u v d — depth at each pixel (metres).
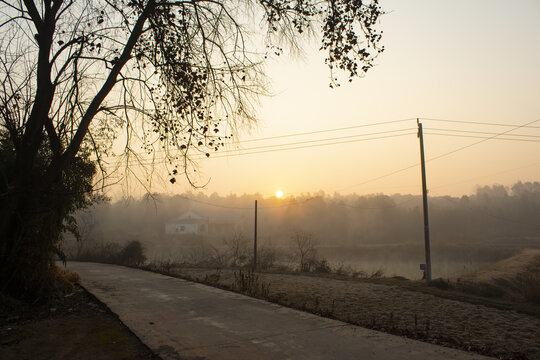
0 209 7.45
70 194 8.45
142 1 8.34
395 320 7.71
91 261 27.08
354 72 8.49
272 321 6.61
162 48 8.30
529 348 5.85
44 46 7.96
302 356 4.70
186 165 8.38
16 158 7.88
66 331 5.89
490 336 6.63
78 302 8.42
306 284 13.98
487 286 16.16
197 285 11.73
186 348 5.00
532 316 8.81
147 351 4.91
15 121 7.81
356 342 5.35
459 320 8.04
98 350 4.96
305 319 6.79
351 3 8.23
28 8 7.94
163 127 8.54
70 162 8.34
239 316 7.01
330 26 8.34
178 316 6.98
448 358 4.70
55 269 9.35
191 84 8.37
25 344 5.18
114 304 8.07
